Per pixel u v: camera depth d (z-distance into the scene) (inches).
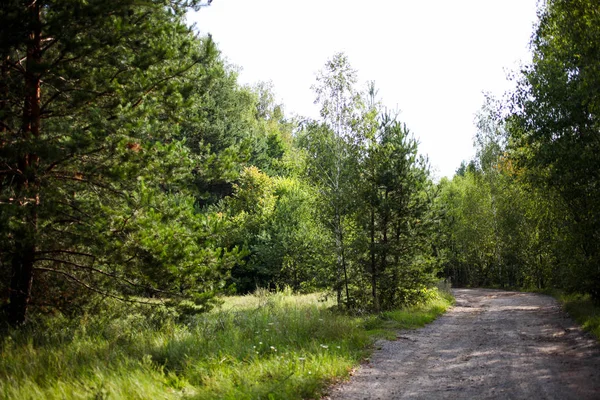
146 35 413.7
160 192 435.8
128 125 380.8
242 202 1691.7
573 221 721.0
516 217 1604.3
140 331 420.8
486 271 2151.8
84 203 406.3
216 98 1777.8
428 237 786.2
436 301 907.4
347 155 784.3
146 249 381.4
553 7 597.6
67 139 378.6
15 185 383.6
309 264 816.3
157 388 272.4
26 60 398.3
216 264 428.5
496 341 472.1
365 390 294.0
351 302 753.0
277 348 387.5
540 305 890.1
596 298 703.7
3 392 251.3
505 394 266.8
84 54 382.3
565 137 644.1
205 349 362.6
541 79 680.4
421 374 338.6
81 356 332.5
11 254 385.4
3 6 352.5
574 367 321.7
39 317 416.2
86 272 436.5
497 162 1878.7
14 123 406.3
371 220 759.1
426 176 802.8
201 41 447.2
